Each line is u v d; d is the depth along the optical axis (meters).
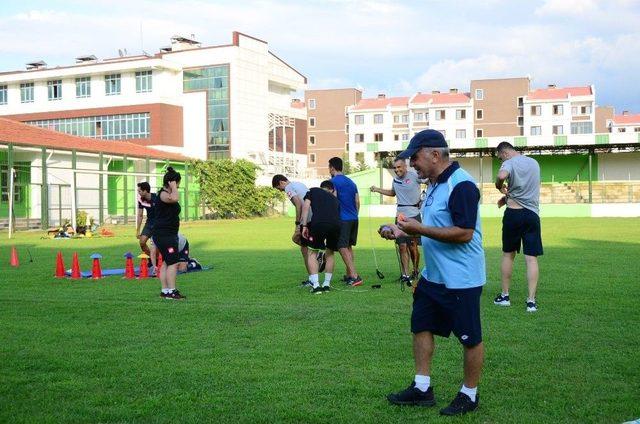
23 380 4.98
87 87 56.38
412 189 10.55
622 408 4.27
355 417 4.16
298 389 4.73
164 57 60.03
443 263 4.28
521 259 14.67
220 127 57.91
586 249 16.86
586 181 52.41
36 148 32.81
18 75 57.16
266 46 62.00
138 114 54.81
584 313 7.66
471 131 86.50
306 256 10.04
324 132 96.31
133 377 5.07
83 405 4.41
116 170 45.09
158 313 7.85
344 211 10.38
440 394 4.64
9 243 22.91
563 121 84.12
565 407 4.31
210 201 47.16
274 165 62.03
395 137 91.31
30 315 7.77
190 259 12.94
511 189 7.98
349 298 9.02
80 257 16.77
